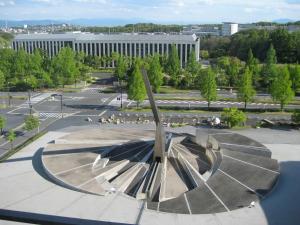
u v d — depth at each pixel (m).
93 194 36.44
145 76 36.81
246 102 82.62
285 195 37.59
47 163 43.28
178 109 81.88
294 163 47.72
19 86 108.69
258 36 176.75
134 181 41.03
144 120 72.75
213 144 49.06
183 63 158.50
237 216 32.94
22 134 63.81
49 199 35.81
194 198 35.44
